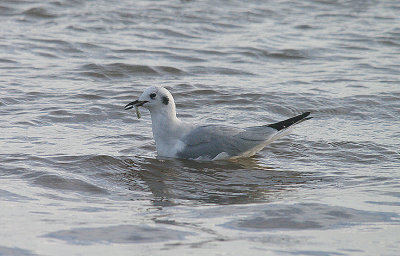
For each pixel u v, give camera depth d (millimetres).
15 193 10719
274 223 9445
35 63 20125
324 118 16453
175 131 13680
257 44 23500
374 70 20922
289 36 24812
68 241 8648
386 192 11055
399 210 10016
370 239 8828
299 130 15430
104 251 8328
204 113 16516
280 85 19031
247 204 10531
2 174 11664
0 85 17656
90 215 9812
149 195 11156
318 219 9617
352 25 26766
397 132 15250
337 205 10266
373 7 29984
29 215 9672
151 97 13570
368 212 9930
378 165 13000
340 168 12852
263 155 13828
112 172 12375
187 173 12586
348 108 17094
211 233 9008
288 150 14062
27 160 12500
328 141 14562
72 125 15195
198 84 18766
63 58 20906
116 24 25000
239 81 19359
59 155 12953
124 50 21922
